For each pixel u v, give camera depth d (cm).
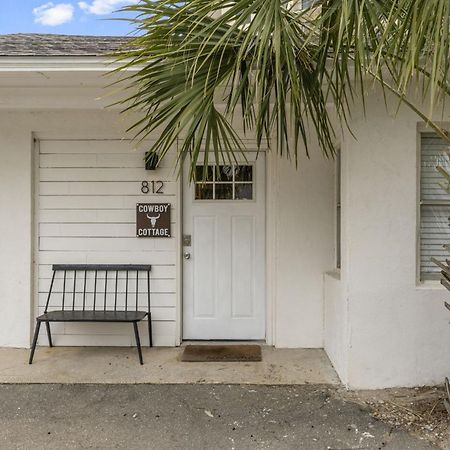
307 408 342
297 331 486
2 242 489
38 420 326
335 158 472
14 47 427
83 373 414
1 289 489
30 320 489
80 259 498
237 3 253
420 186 382
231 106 295
